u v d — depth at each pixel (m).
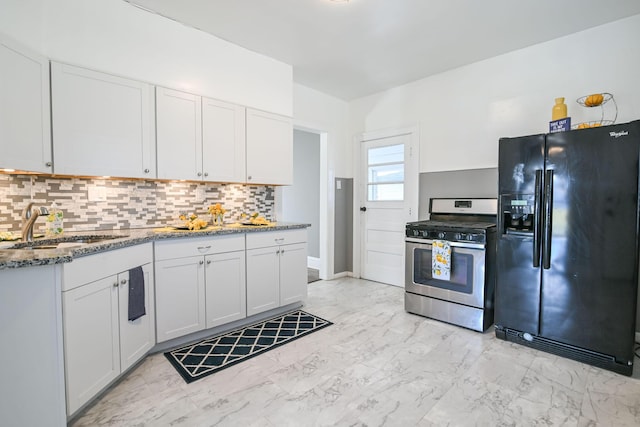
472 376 2.00
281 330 2.69
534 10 2.40
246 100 3.05
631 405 1.72
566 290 2.24
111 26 2.25
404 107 3.97
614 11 2.42
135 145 2.33
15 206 2.03
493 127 3.23
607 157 2.07
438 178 3.66
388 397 1.78
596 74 2.65
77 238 2.11
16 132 1.75
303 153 5.32
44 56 1.93
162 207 2.76
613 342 2.06
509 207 2.48
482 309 2.65
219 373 2.02
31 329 1.38
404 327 2.78
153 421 1.58
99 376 1.70
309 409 1.67
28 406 1.39
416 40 2.88
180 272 2.33
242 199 3.34
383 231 4.25
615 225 2.05
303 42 2.93
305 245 3.24
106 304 1.76
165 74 2.52
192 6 2.37
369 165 4.39
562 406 1.71
